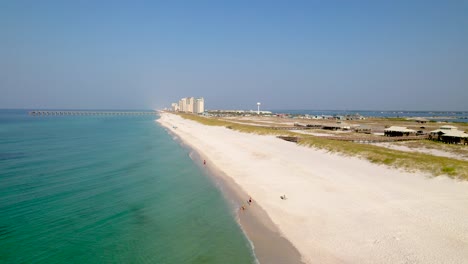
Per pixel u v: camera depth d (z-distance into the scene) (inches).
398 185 1007.0
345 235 704.4
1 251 673.6
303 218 819.4
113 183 1243.2
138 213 909.2
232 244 703.1
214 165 1578.5
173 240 730.8
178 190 1146.7
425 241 643.5
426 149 2133.4
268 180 1212.5
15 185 1182.9
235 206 955.3
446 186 955.3
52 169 1472.7
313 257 624.1
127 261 636.1
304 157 1590.8
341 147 1646.2
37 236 748.0
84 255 660.7
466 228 684.1
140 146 2351.1
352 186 1042.1
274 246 682.8
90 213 905.5
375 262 585.3
